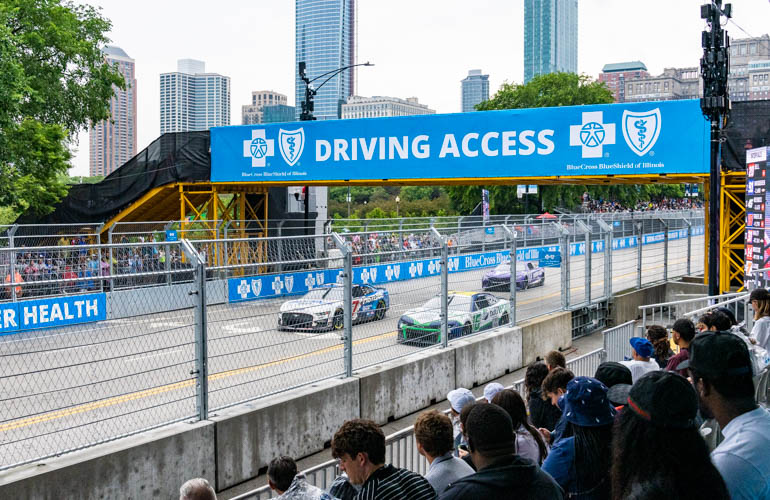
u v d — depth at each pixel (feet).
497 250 47.93
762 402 19.04
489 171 72.08
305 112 89.76
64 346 22.62
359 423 12.91
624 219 70.79
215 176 85.87
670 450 6.84
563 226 57.26
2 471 21.16
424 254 39.91
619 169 66.23
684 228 84.99
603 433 11.45
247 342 28.73
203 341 26.55
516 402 14.62
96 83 114.52
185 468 25.44
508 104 226.17
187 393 32.04
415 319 39.22
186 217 98.37
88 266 45.09
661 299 75.31
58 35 106.73
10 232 55.83
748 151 53.62
